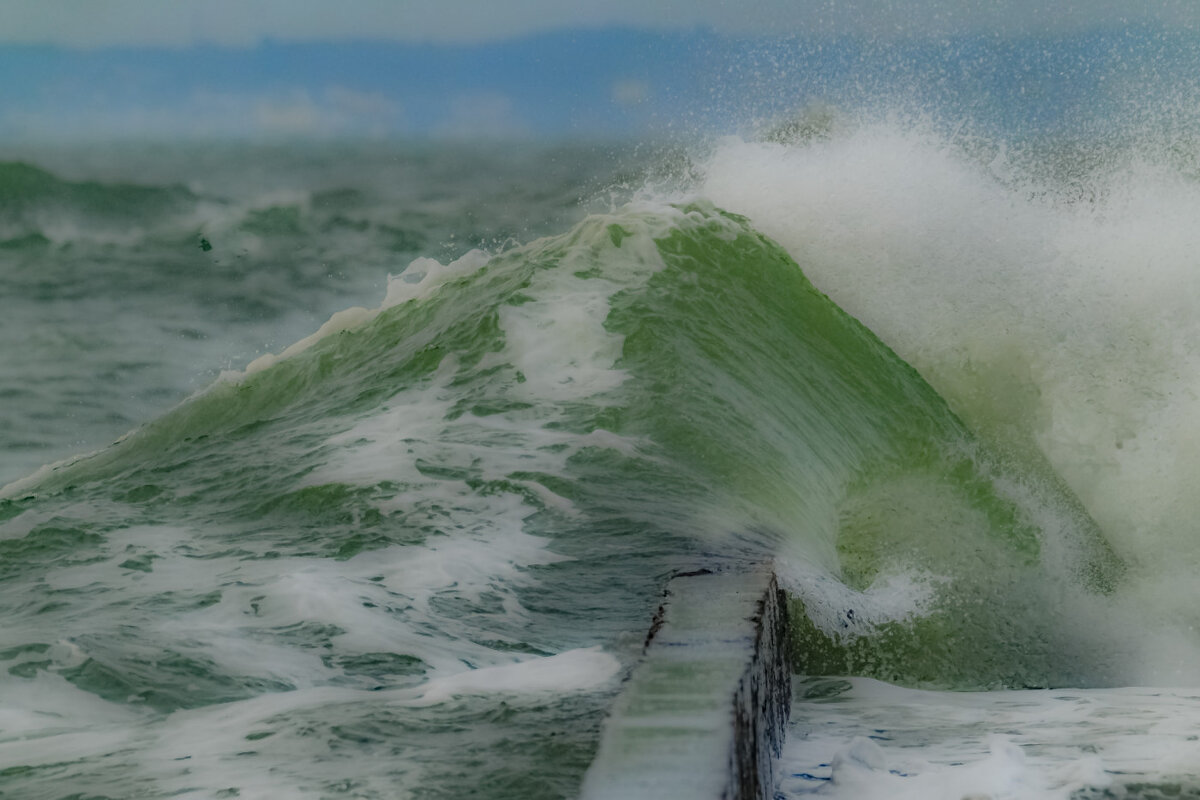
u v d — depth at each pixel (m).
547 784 13.25
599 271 41.28
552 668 18.05
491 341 37.12
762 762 14.88
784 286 42.31
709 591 18.36
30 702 16.48
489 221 131.75
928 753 17.34
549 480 28.78
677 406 33.66
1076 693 22.61
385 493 27.62
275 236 120.69
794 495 30.86
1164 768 15.53
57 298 94.94
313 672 18.14
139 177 156.88
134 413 67.81
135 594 21.62
